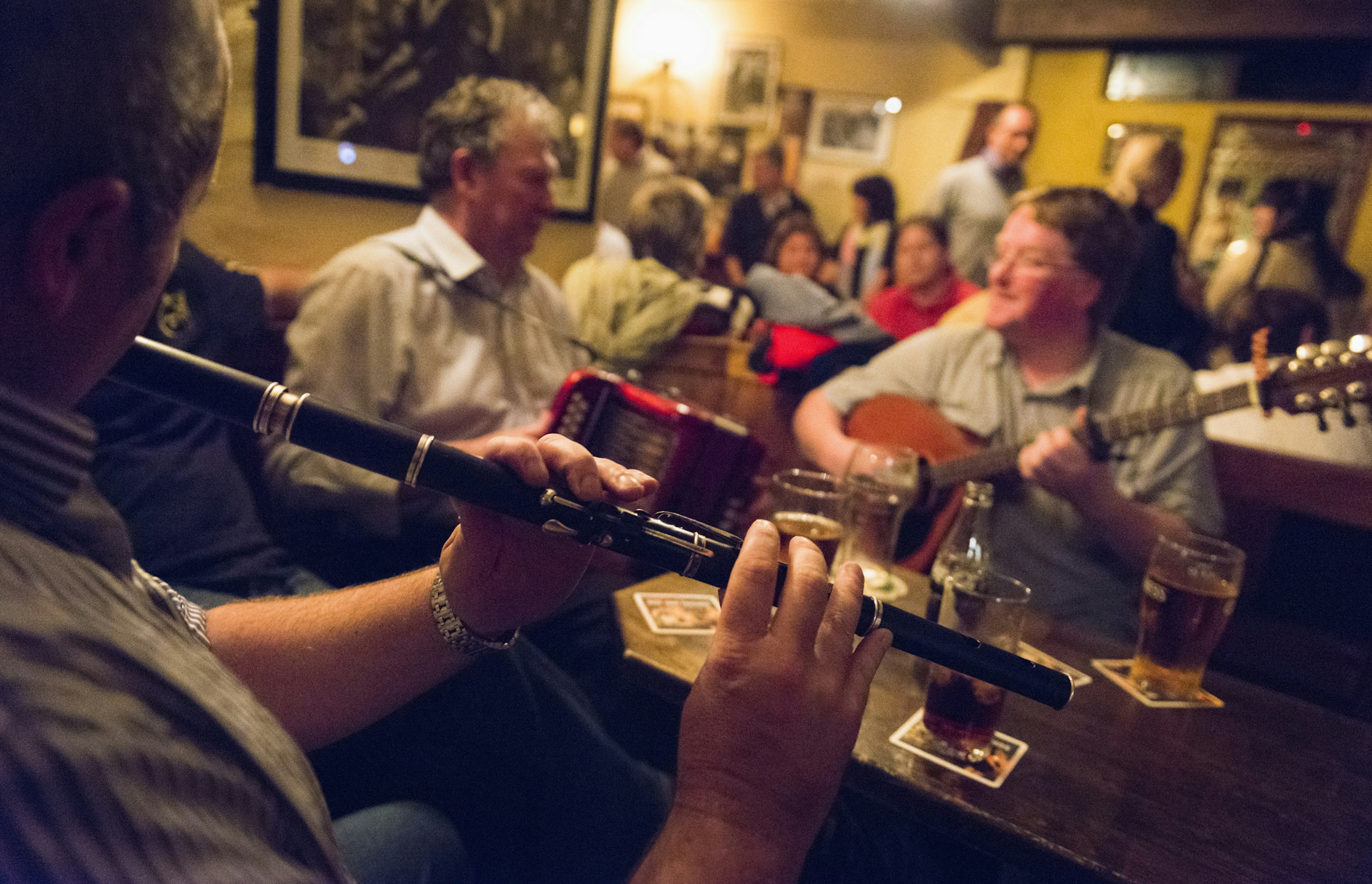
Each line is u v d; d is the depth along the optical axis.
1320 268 3.23
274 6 2.01
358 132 2.23
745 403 3.09
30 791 0.27
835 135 3.69
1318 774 0.94
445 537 1.75
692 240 3.39
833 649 0.58
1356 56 3.12
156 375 0.62
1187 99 3.40
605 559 1.85
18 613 0.30
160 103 0.39
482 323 2.04
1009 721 0.99
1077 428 1.92
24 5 0.34
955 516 2.14
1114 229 2.07
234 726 0.39
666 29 3.47
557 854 1.23
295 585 1.58
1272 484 2.34
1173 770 0.92
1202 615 1.06
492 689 1.21
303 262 2.22
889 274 3.62
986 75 3.66
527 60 2.57
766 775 0.54
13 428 0.38
